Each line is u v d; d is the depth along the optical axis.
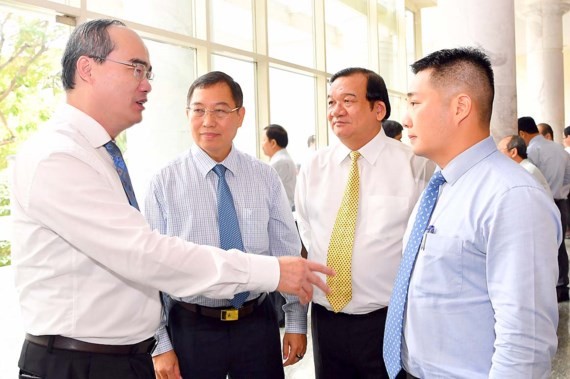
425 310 1.28
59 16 3.13
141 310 1.34
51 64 3.17
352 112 1.81
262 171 1.98
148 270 1.20
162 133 4.31
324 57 6.55
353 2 7.66
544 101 10.97
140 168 4.18
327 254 1.86
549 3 10.68
